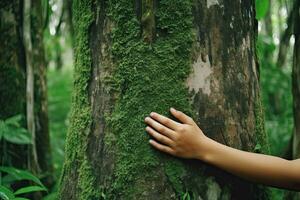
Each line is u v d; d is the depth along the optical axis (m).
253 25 1.37
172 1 1.22
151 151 1.21
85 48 1.30
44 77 2.10
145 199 1.20
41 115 2.07
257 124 1.32
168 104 1.21
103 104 1.26
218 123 1.24
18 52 1.94
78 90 1.33
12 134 1.77
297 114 1.76
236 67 1.27
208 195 1.22
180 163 1.21
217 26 1.25
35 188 1.37
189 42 1.22
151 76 1.21
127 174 1.21
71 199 1.31
